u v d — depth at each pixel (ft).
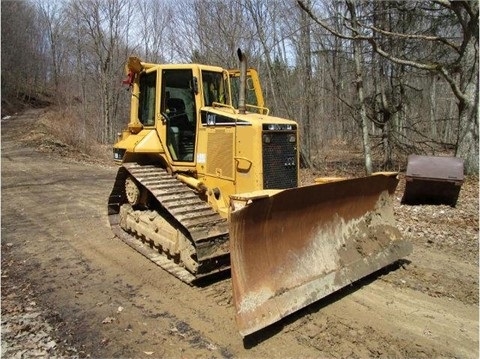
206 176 20.10
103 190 38.93
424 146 69.31
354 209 18.57
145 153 23.04
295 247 15.83
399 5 50.93
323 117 66.03
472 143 44.06
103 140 99.71
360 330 14.21
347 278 16.74
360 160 65.67
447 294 17.07
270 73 57.26
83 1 103.35
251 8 55.72
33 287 17.71
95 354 12.84
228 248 17.13
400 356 12.83
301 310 15.44
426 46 55.67
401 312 15.53
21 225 27.14
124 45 108.06
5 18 132.36
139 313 15.39
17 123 102.68
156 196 18.80
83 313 15.42
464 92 44.04
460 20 41.88
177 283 17.92
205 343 13.44
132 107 23.58
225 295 16.74
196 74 20.35
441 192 30.96
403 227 26.43
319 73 64.59
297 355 12.81
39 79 167.94
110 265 20.13
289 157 18.63
